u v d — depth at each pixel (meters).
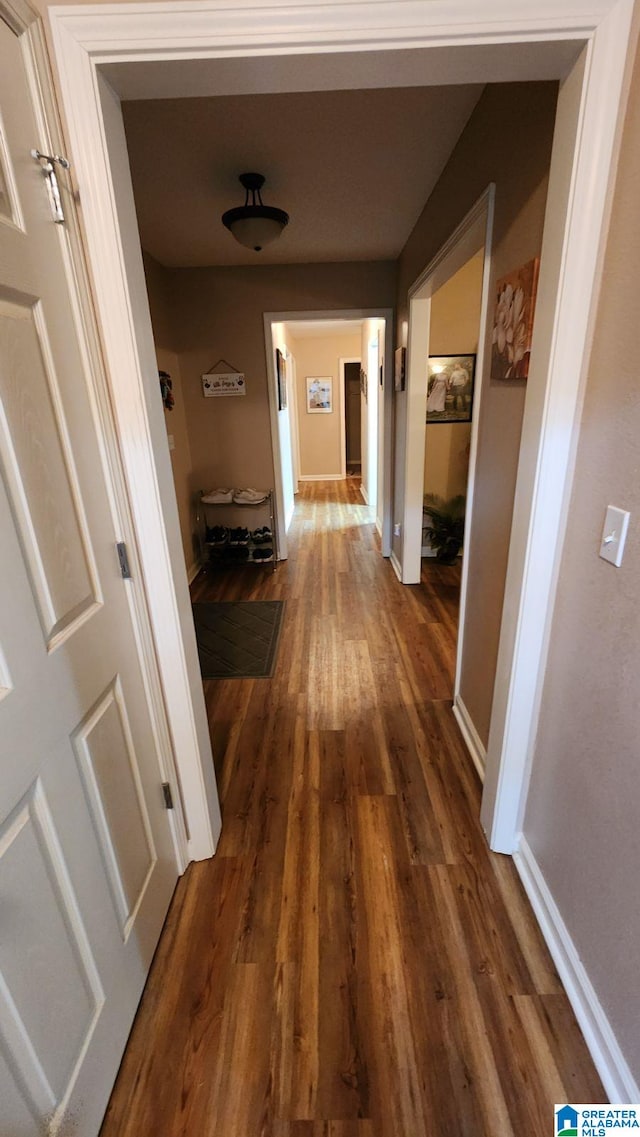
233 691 2.49
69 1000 0.90
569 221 0.99
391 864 1.54
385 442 4.19
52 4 0.88
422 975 1.25
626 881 0.96
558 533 1.19
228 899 1.46
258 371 4.12
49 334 0.89
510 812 1.51
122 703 1.16
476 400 1.83
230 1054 1.11
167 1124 1.01
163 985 1.25
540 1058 1.09
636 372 0.88
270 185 2.39
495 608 1.68
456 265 2.31
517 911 1.39
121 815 1.14
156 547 1.24
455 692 2.27
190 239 3.18
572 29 0.88
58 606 0.90
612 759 1.00
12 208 0.80
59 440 0.92
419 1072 1.07
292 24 0.90
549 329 1.07
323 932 1.36
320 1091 1.05
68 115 0.94
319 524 5.77
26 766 0.80
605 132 0.92
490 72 1.00
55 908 0.87
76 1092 0.91
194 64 0.95
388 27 0.90
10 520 0.78
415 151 2.08
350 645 2.92
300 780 1.90
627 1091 0.97
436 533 4.24
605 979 1.05
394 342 3.96
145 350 1.14
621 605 0.95
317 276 3.87
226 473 4.39
